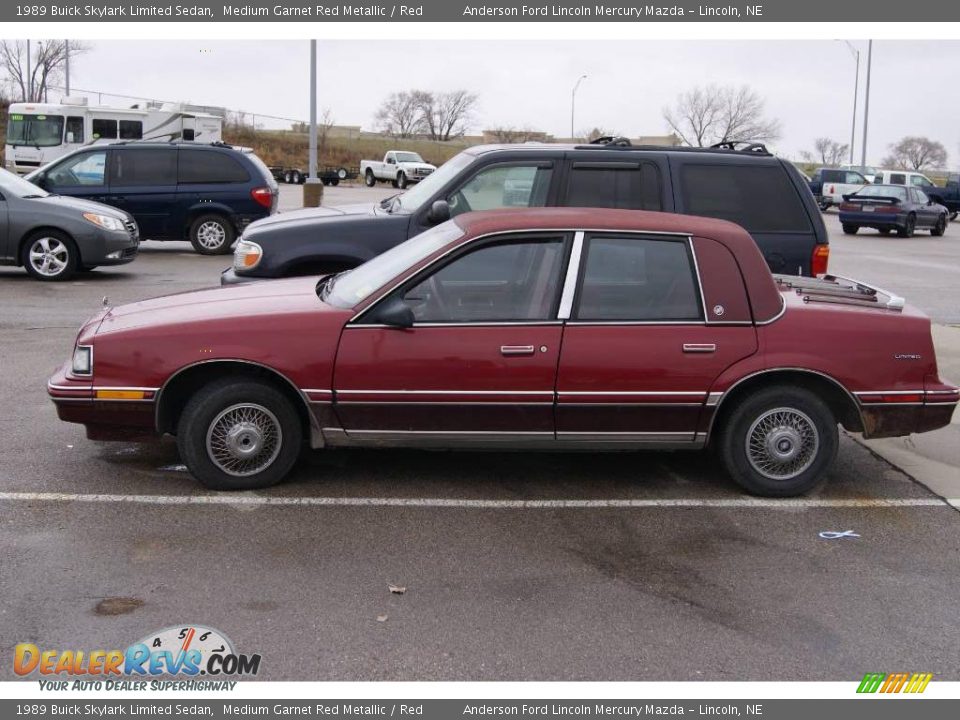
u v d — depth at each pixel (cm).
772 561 469
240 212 1673
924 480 593
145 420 526
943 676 371
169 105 3753
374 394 521
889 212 2772
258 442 533
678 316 527
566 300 522
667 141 6203
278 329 519
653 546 483
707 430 536
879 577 453
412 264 527
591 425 530
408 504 530
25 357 855
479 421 527
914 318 546
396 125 8944
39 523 490
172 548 465
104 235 1321
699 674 368
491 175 744
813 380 546
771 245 743
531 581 440
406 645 383
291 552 464
